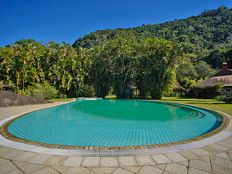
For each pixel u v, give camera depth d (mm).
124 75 36562
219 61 65625
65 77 35062
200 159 4785
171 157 4898
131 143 7332
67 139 7832
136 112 16297
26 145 5793
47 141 7543
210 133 7215
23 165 4465
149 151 5312
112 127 10172
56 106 19406
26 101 19141
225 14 112062
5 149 5457
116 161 4668
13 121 10125
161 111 16922
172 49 32406
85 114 14938
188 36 90938
